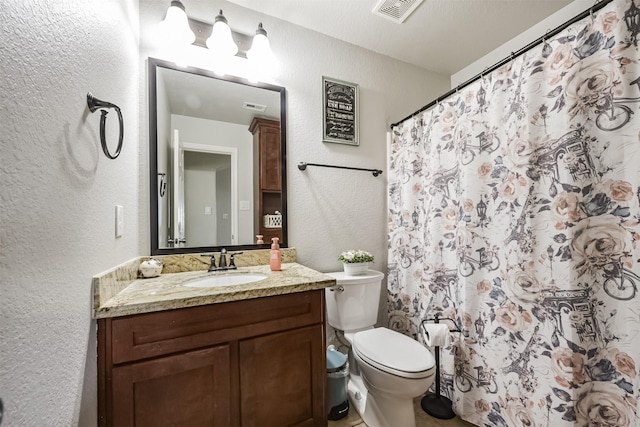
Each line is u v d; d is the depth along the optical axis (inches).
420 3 61.6
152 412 34.8
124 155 43.9
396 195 76.7
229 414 38.9
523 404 44.3
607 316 36.4
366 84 77.9
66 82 25.8
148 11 54.7
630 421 34.0
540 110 43.2
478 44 76.1
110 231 37.4
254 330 41.2
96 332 32.5
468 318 53.2
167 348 35.7
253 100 63.6
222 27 54.7
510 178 47.1
